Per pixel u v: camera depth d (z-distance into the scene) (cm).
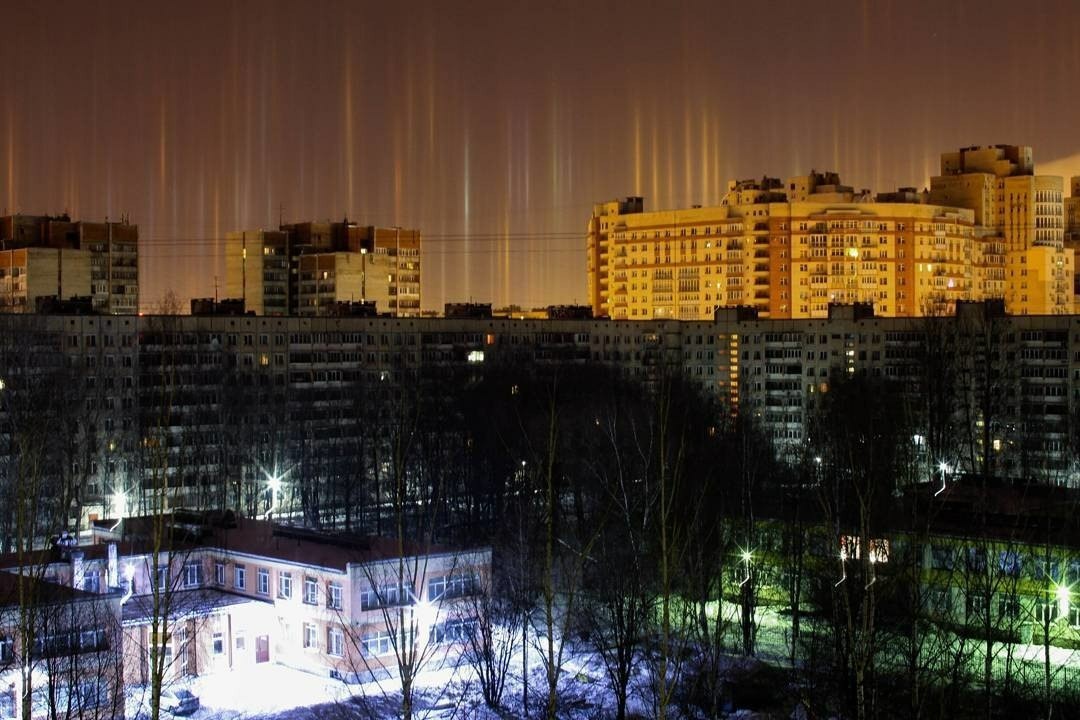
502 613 12194
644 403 19075
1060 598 10744
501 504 17300
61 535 13300
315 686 11438
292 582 12125
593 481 14600
